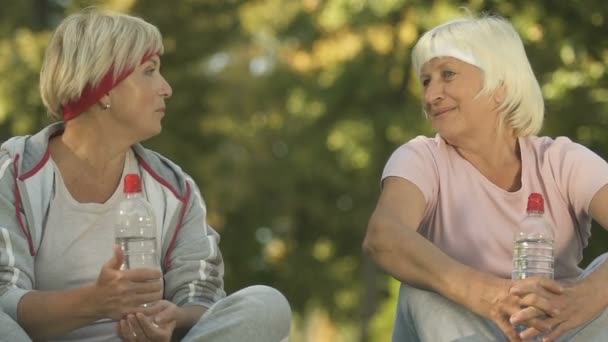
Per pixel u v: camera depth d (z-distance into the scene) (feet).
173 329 15.53
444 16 51.29
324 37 59.36
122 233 16.08
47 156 16.38
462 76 17.84
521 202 17.84
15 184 16.06
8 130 60.90
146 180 16.93
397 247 16.76
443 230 17.95
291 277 65.41
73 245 16.22
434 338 16.38
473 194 17.92
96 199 16.52
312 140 62.08
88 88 16.26
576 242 18.19
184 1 60.90
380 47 56.54
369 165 60.54
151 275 14.92
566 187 17.89
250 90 61.72
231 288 64.95
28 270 15.79
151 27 16.58
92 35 16.22
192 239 16.99
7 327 14.58
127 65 16.28
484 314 16.02
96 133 16.44
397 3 53.93
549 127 45.55
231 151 62.80
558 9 46.26
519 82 17.88
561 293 15.83
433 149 18.19
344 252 66.23
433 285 16.38
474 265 17.75
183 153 61.11
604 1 45.27
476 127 17.89
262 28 62.49
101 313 14.96
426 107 18.24
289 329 15.80
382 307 61.05
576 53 45.68
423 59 18.13
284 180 63.16
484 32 17.94
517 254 17.15
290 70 60.85
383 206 17.58
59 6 62.95
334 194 65.51
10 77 58.70
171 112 61.36
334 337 74.95
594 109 45.88
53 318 15.07
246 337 15.23
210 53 62.18
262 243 65.98
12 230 15.87
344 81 58.34
